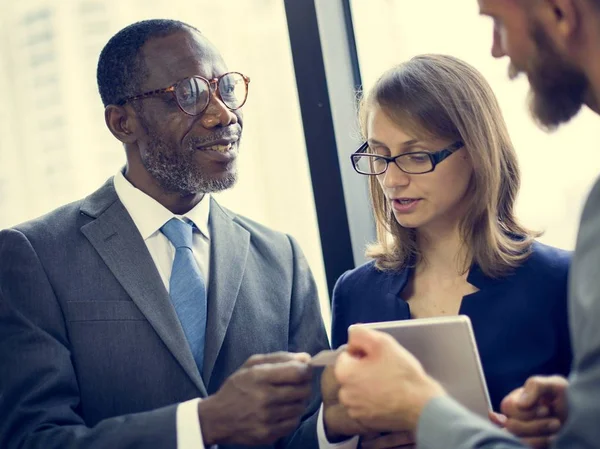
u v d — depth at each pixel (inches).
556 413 50.4
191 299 65.6
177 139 67.6
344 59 85.3
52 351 61.9
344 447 60.9
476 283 61.4
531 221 73.7
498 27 44.5
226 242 69.1
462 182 61.1
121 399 62.6
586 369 36.9
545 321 59.0
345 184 83.4
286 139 87.7
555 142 72.6
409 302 64.7
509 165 64.1
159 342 63.3
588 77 41.1
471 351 51.6
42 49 93.5
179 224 68.2
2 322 63.9
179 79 68.2
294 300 70.1
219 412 55.7
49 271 64.7
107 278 64.9
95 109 92.0
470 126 60.6
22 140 94.2
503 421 51.9
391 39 83.0
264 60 87.9
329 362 52.5
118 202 68.7
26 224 67.8
